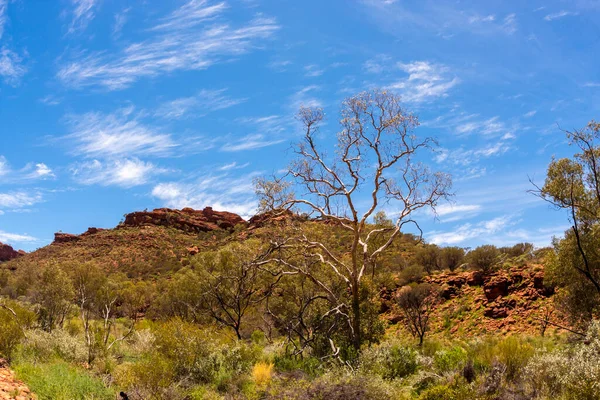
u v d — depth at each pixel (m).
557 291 21.02
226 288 25.77
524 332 27.34
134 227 94.25
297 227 18.16
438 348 15.85
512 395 8.97
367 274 20.72
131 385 10.50
